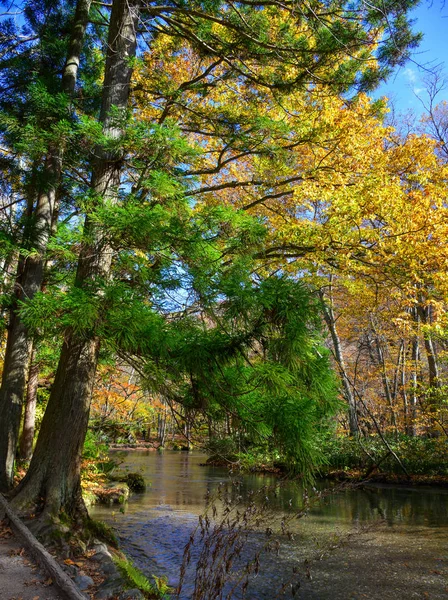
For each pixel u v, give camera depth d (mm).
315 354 4855
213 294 4652
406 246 9531
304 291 4328
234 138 9047
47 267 9148
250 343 4480
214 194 14391
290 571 6312
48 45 10023
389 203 9430
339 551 7309
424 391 17688
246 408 4742
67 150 6918
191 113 10211
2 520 5941
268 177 11891
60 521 5789
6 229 6574
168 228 5109
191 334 4680
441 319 13000
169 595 5078
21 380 8711
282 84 8859
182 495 13141
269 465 16500
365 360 23750
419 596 5500
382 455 16953
